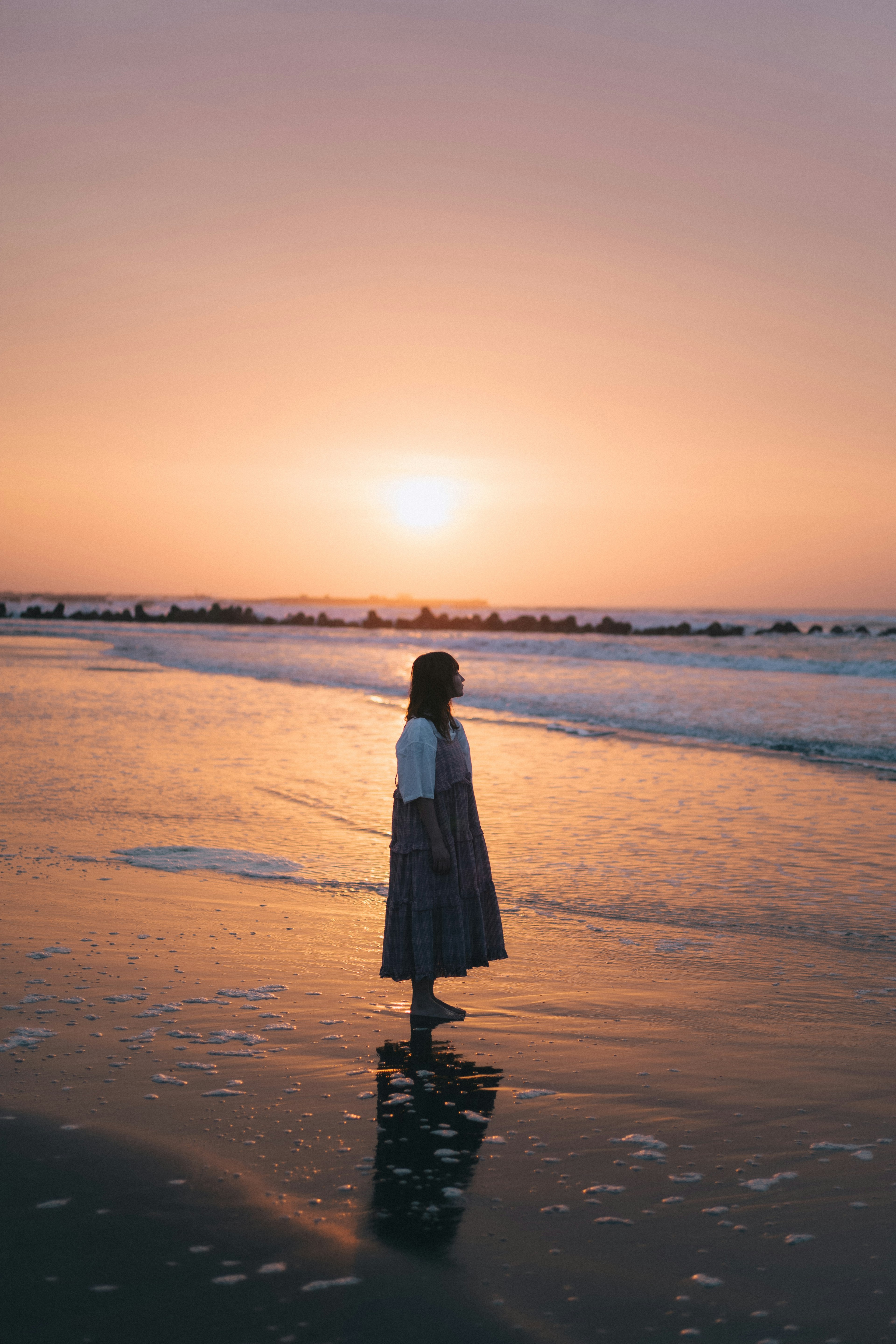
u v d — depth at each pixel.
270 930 5.47
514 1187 2.84
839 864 7.30
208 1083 3.53
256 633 61.59
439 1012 4.31
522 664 32.47
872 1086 3.57
